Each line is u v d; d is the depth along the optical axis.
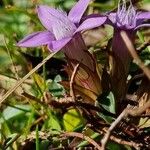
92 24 0.19
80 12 0.20
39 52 0.27
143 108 0.18
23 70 0.26
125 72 0.21
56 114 0.22
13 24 0.30
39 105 0.23
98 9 0.30
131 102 0.21
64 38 0.19
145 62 0.24
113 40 0.20
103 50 0.24
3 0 0.31
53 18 0.20
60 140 0.21
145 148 0.20
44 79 0.22
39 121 0.23
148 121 0.20
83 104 0.20
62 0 0.30
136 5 0.27
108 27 0.27
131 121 0.20
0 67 0.26
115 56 0.20
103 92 0.21
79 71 0.21
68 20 0.20
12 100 0.25
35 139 0.21
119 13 0.20
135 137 0.20
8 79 0.25
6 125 0.23
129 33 0.20
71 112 0.22
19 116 0.24
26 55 0.26
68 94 0.22
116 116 0.20
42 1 0.30
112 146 0.20
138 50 0.23
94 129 0.20
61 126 0.22
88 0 0.20
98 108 0.20
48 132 0.21
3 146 0.21
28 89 0.25
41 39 0.20
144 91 0.20
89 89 0.21
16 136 0.21
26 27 0.30
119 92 0.21
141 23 0.20
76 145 0.21
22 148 0.22
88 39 0.28
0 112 0.23
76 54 0.20
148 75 0.18
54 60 0.25
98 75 0.21
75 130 0.22
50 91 0.23
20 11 0.27
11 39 0.27
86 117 0.20
